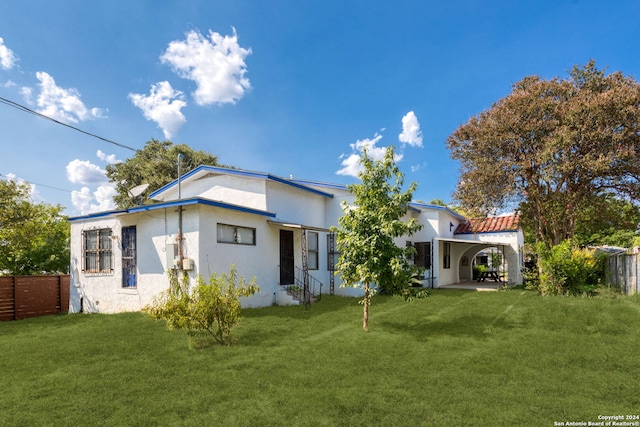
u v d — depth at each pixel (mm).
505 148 14430
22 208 13820
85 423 3561
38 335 7984
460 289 16578
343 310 10500
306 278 12883
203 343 6633
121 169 28547
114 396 4211
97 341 6949
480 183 15000
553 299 11758
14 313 11773
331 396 4117
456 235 20672
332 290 15180
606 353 5695
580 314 8867
